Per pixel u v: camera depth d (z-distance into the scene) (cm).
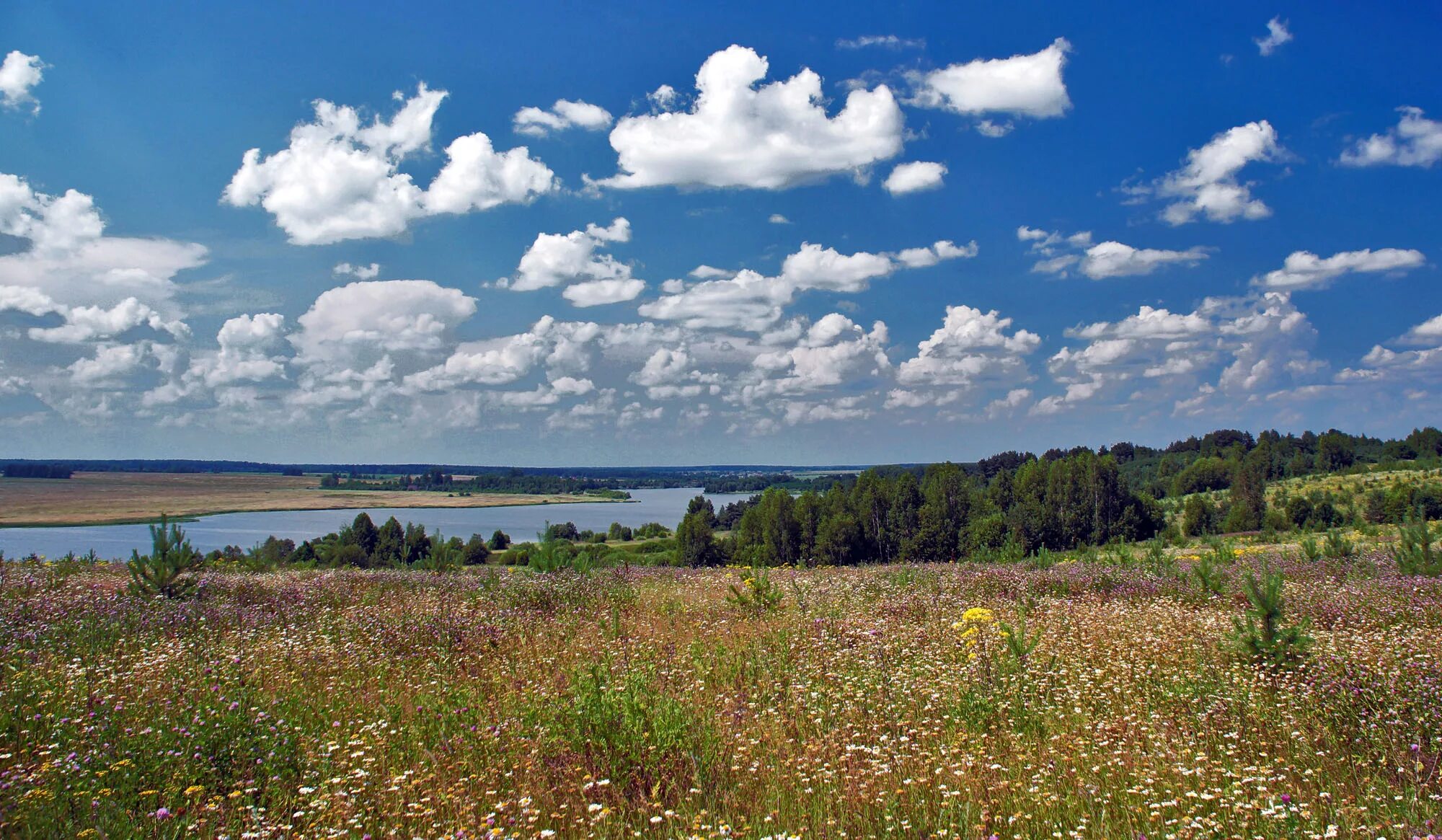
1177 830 462
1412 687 702
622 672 789
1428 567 1608
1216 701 709
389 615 1208
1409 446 12631
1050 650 927
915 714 709
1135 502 8206
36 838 432
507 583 1605
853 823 483
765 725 679
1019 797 511
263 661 881
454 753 602
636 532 11944
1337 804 492
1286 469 12950
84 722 615
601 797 517
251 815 480
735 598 1412
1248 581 918
